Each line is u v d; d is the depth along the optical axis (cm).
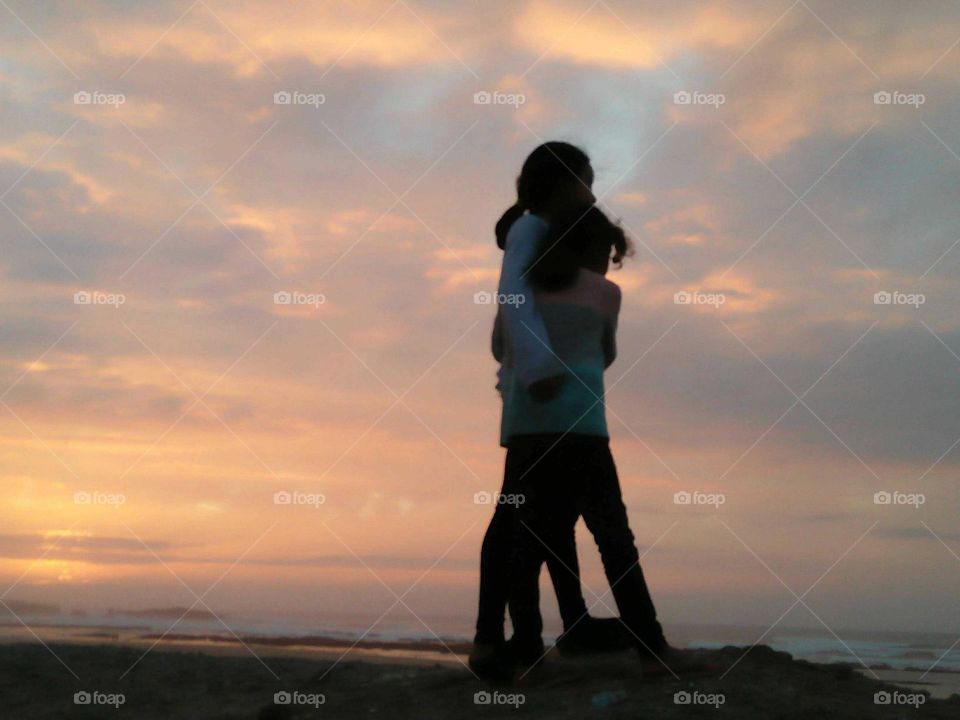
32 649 431
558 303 297
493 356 330
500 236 334
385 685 316
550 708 261
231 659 407
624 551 291
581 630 331
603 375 303
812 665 340
